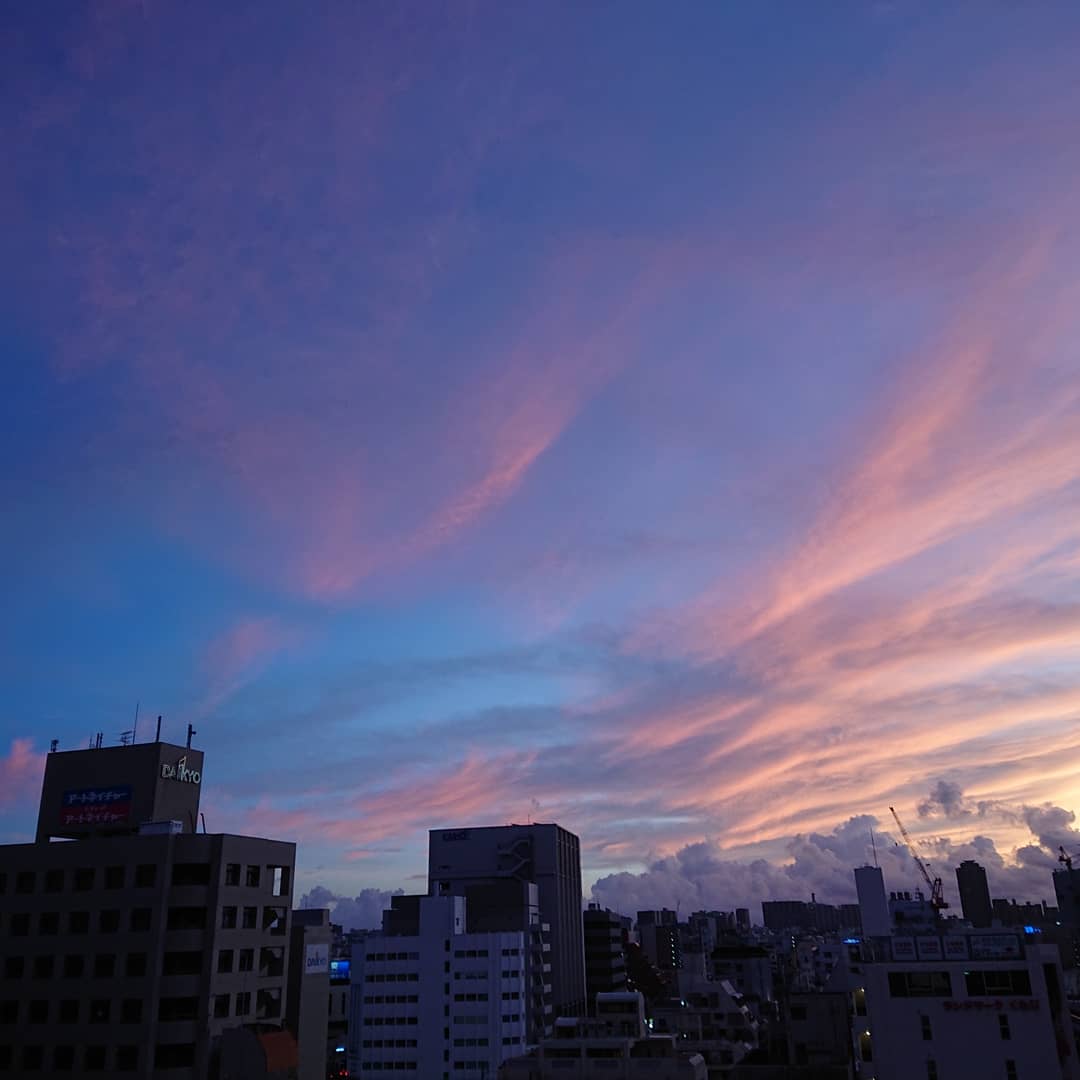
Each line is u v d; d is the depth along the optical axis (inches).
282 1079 3216.0
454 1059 5787.4
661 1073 3592.5
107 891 3447.3
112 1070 3189.0
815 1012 4517.7
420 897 6771.7
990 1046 3058.6
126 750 3983.8
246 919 3609.7
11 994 3400.6
